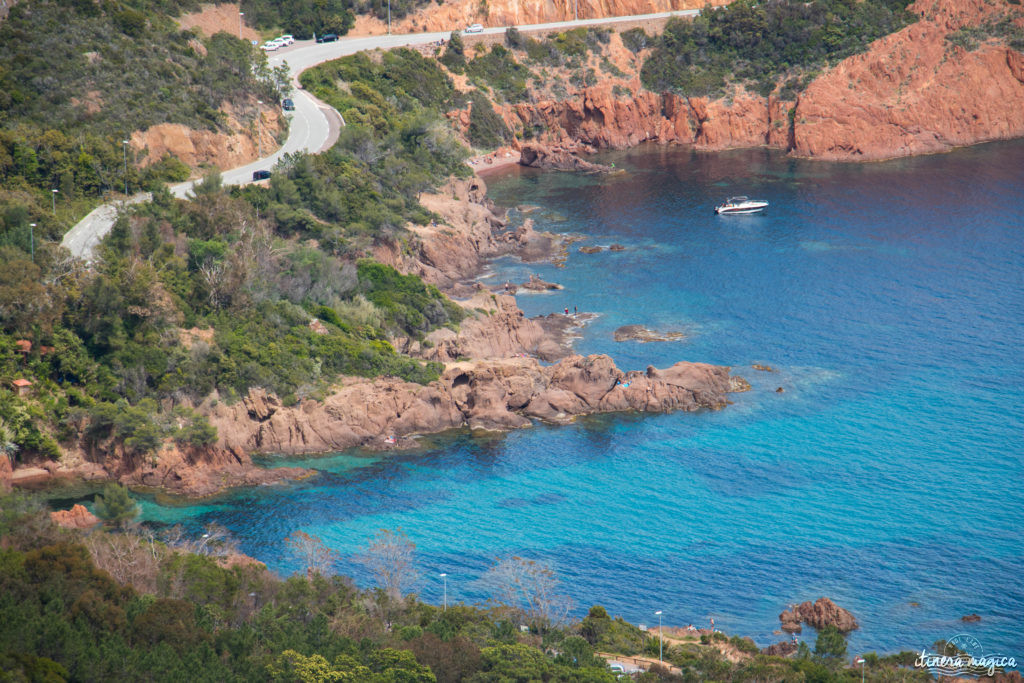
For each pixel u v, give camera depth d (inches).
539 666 3917.3
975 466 5516.7
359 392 5974.4
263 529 5073.8
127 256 6048.2
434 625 4244.6
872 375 6461.6
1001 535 4980.3
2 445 5265.8
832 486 5398.6
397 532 5034.5
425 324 6692.9
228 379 5797.2
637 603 4633.4
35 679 3398.1
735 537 5032.0
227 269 6181.1
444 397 6087.6
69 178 6737.2
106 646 3622.0
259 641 3929.6
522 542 5022.1
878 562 4835.1
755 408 6166.3
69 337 5634.8
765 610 4586.6
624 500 5339.6
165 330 5831.7
